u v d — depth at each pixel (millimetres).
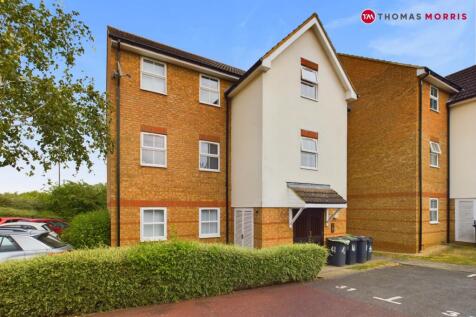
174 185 11289
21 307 5117
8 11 5875
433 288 7582
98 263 5688
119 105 10336
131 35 12656
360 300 6574
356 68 16750
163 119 11305
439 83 14828
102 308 5711
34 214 20562
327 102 12883
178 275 6277
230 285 6895
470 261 11391
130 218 10266
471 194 14570
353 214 16109
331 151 12773
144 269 6008
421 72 13555
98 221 10508
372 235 15086
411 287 7664
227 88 13070
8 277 5082
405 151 14008
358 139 16234
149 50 10891
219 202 12266
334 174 12758
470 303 6418
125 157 10359
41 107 6281
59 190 22047
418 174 13555
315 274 8336
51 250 7203
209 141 12305
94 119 7281
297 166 11570
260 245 10422
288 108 11555
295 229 11414
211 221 12094
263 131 10781
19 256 6805
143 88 10969
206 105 12406
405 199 13812
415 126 13711
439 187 14828
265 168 10711
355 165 16281
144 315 5539
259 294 6883
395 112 14586
